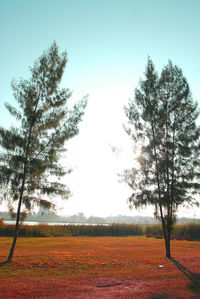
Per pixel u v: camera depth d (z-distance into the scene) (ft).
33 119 38.45
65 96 42.80
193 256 46.62
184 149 46.29
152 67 53.98
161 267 35.22
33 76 41.68
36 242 65.92
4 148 36.68
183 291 22.75
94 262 37.78
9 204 36.29
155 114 49.96
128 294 21.68
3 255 40.24
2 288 22.17
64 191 38.68
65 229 109.91
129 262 39.22
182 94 49.96
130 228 130.62
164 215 47.75
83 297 20.45
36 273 29.14
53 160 38.81
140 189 48.42
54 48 43.65
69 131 40.50
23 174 36.88
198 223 119.85
